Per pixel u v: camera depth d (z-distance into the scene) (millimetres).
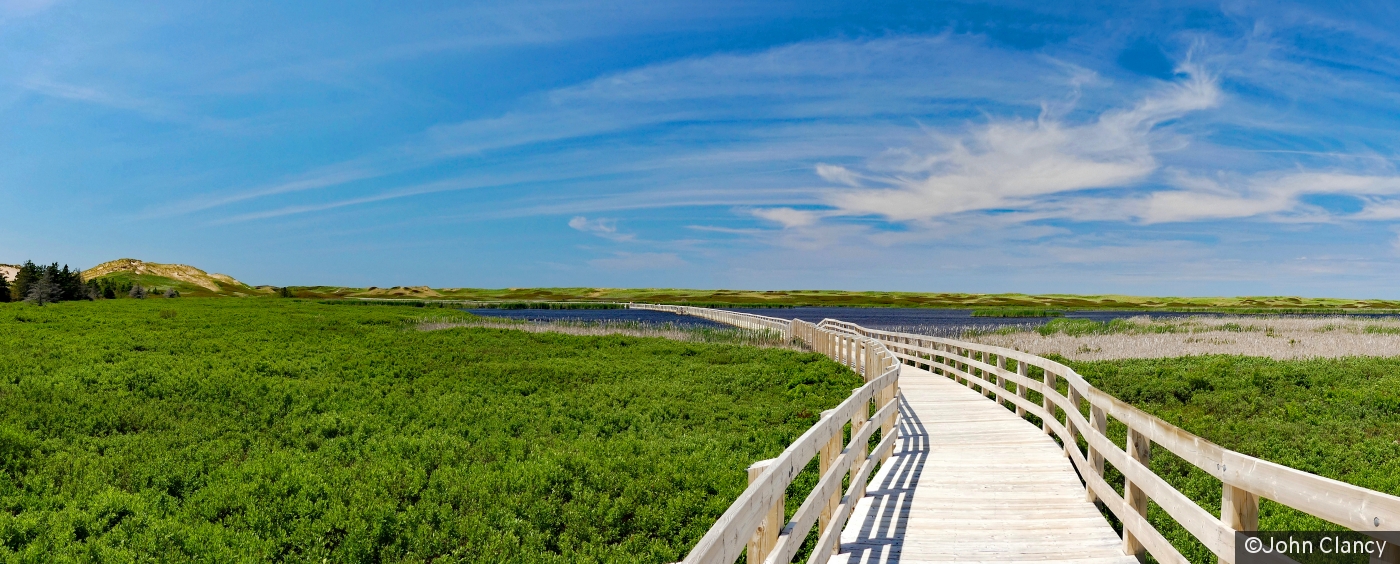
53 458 10992
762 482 4586
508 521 8578
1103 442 7363
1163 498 5453
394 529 8289
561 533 8594
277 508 8852
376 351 26234
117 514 8625
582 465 10773
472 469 10828
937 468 9820
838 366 23188
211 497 9141
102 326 32562
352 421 14352
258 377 19078
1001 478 9289
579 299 179875
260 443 12594
